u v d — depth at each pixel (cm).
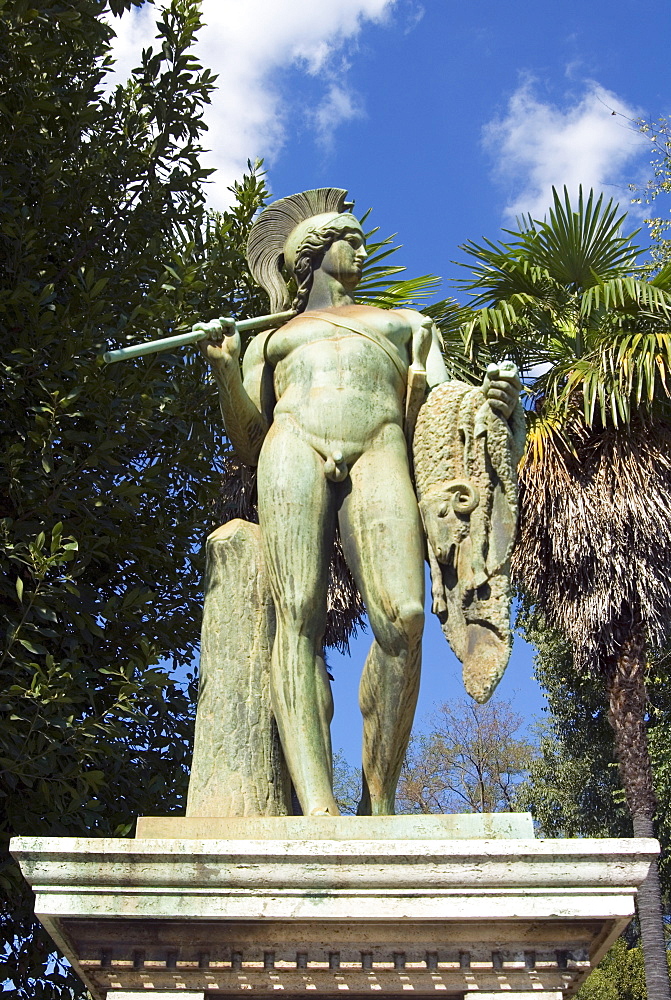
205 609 353
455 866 262
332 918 260
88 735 532
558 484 895
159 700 580
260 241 399
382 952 263
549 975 263
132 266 667
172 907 262
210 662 345
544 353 1000
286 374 358
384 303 899
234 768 330
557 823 1543
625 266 1007
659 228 1371
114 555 655
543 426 918
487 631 315
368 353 351
